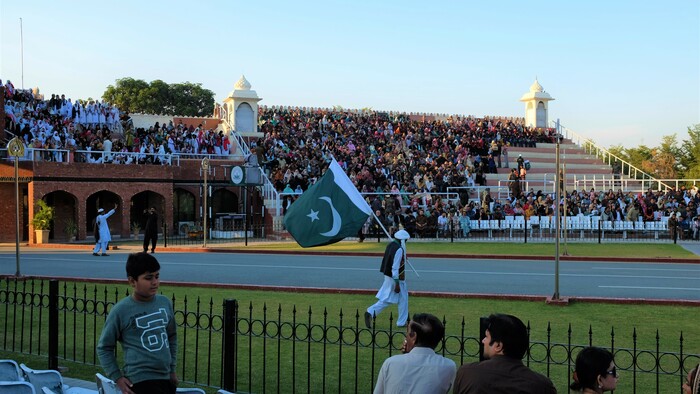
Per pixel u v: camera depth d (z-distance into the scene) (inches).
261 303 607.5
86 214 1433.3
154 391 232.8
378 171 1640.0
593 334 476.1
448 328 498.9
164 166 1444.4
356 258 1024.2
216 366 394.3
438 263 960.9
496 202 1488.7
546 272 848.9
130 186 1405.0
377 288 695.1
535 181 1785.2
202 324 510.9
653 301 601.6
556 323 516.1
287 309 578.2
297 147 1770.4
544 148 2126.0
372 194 1498.5
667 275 824.3
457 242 1278.3
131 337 235.9
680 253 1075.9
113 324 235.6
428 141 1996.8
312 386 356.5
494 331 190.9
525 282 754.2
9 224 1392.7
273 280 763.4
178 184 1496.1
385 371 216.5
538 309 578.2
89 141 1478.8
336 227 552.4
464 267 905.5
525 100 2484.0
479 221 1397.6
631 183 1926.7
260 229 1428.4
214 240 1337.4
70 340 454.0
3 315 539.2
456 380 191.0
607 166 2048.5
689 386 191.2
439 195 1600.6
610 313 558.9
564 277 799.7
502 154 2025.1
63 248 1191.6
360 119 2140.7
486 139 2096.5
